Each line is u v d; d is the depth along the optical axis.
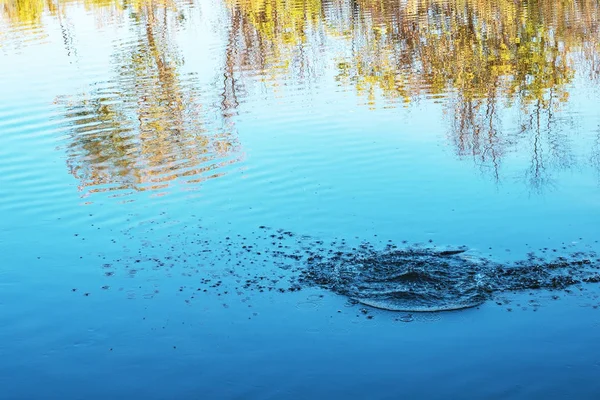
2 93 20.59
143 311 8.75
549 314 8.24
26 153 15.18
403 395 7.05
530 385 7.11
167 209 11.90
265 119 16.75
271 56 23.98
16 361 7.86
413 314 8.40
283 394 7.13
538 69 20.64
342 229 10.78
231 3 36.69
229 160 14.09
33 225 11.54
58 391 7.32
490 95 18.08
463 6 32.09
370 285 9.09
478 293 8.75
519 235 10.29
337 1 35.53
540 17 28.58
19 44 28.77
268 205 11.82
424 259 9.65
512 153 13.73
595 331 7.88
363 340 7.96
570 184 12.05
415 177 12.75
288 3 35.78
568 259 9.52
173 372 7.55
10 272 9.91
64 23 33.66
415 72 20.97
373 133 15.30
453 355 7.62
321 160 13.80
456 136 14.81
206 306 8.78
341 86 19.55
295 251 10.12
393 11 31.86
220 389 7.24
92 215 11.81
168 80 21.20
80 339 8.23
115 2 39.72
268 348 7.89
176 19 32.72
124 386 7.36
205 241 10.60
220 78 21.17
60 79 21.97
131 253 10.35
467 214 11.09
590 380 7.14
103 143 15.61
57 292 9.32
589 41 23.78
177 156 14.59
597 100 17.06
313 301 8.77
